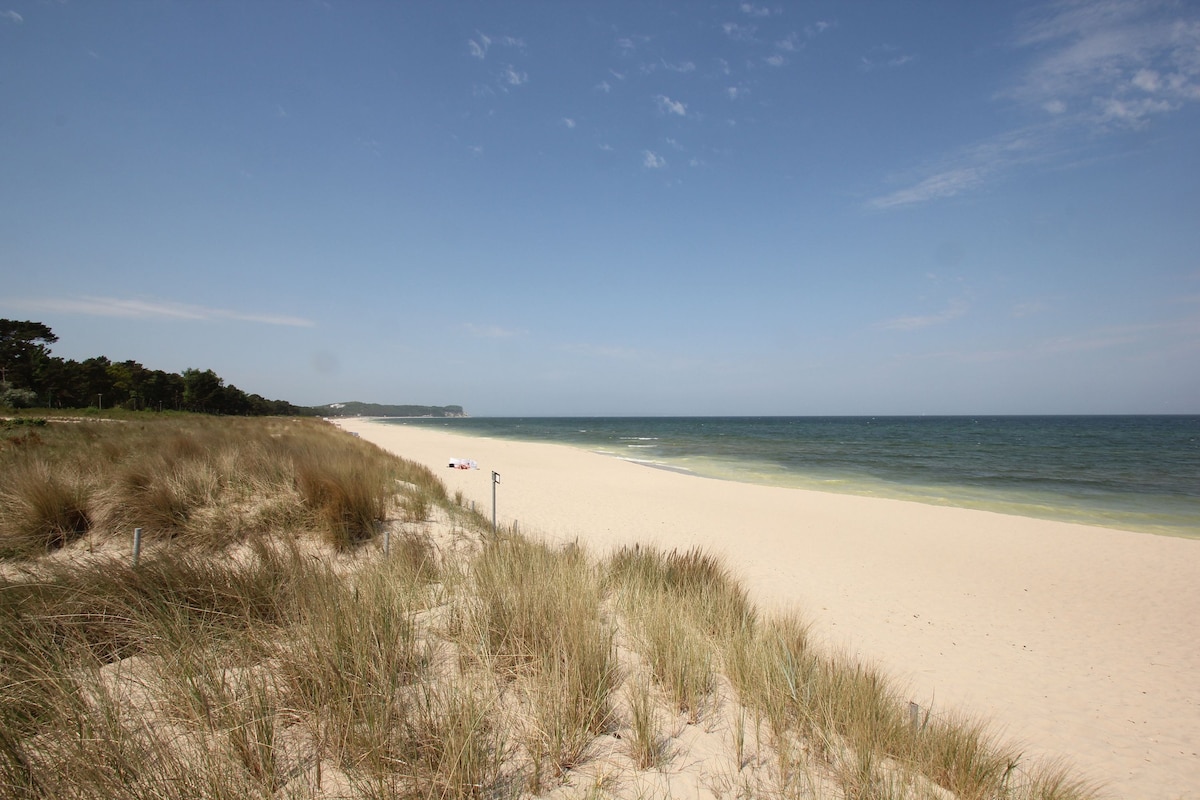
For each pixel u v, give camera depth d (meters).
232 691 2.60
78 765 2.04
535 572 4.55
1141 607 7.84
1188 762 4.18
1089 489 20.09
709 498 16.28
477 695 2.76
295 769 2.25
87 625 3.22
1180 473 25.11
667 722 2.99
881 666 5.59
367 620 3.12
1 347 45.44
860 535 11.78
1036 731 4.56
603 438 55.88
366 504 7.40
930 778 2.83
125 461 9.22
